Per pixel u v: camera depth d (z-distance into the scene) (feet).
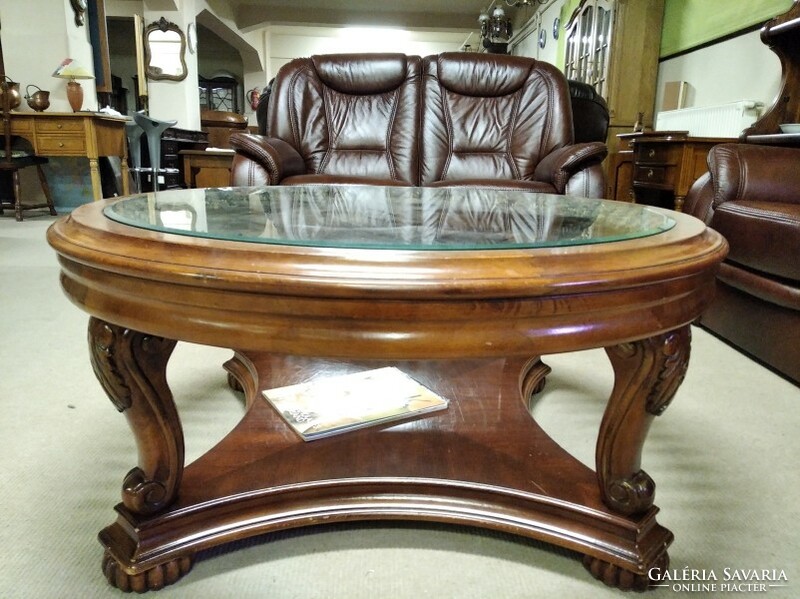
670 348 2.28
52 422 3.96
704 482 3.37
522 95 9.11
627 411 2.44
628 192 13.10
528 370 4.36
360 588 2.53
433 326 1.64
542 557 2.75
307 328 1.65
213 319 1.71
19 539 2.79
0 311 6.62
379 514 2.82
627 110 15.12
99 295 1.94
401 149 9.14
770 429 4.04
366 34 34.91
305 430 3.26
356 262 1.65
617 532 2.57
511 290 1.60
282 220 2.48
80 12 15.64
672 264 1.86
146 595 2.46
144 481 2.48
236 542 2.81
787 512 3.10
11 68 15.07
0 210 15.52
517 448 3.17
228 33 29.96
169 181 19.58
